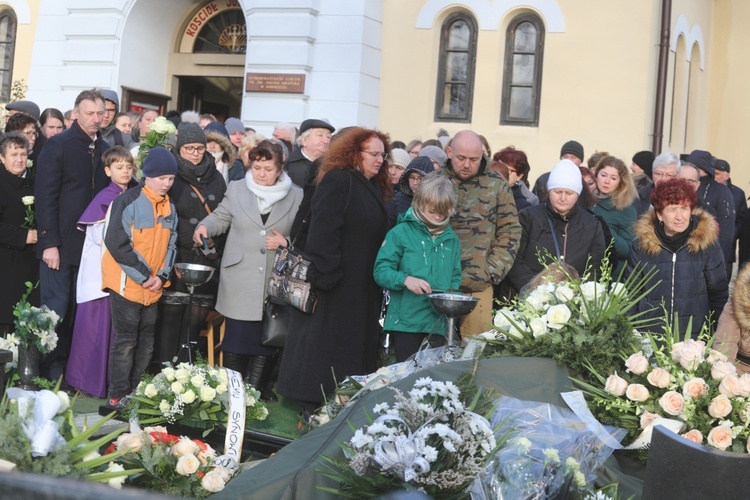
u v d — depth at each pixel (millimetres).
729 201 11055
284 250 6609
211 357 7906
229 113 17625
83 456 3574
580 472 4184
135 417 5703
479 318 6711
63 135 7777
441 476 3916
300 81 14992
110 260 6996
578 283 5246
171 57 17281
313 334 6488
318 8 15039
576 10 14359
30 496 1426
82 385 7402
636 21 14117
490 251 6789
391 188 6871
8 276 7789
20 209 7773
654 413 4609
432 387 4203
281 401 7703
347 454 4145
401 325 6418
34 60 16984
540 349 4820
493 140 14734
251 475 4363
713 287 6285
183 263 7020
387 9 15234
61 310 7750
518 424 4391
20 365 6844
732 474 3498
